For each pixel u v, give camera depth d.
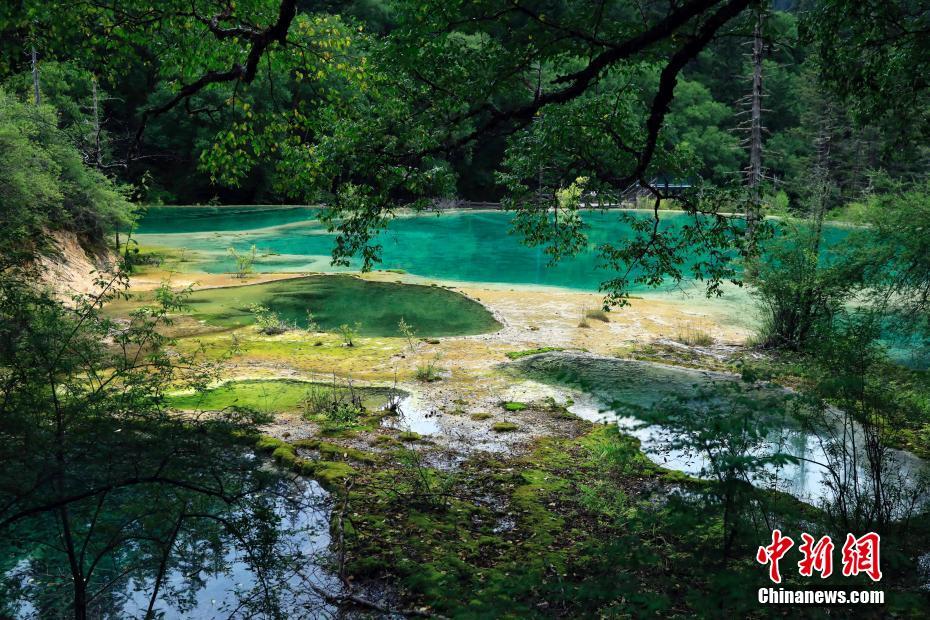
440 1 5.04
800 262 9.00
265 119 6.65
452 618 3.08
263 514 3.74
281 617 3.38
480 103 5.70
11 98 12.58
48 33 5.82
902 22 5.79
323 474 5.12
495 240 23.66
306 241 22.69
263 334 10.02
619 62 5.59
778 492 4.50
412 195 6.35
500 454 5.77
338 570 3.88
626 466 5.26
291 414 6.59
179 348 8.71
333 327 10.64
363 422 6.45
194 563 3.80
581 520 4.53
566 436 6.20
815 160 36.34
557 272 17.36
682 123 45.16
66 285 10.48
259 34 5.41
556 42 5.36
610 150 6.19
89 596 3.48
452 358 8.88
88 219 13.95
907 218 7.77
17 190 9.56
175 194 38.53
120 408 3.46
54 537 3.88
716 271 6.71
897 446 5.65
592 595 2.94
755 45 18.00
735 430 3.50
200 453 3.43
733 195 6.33
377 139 5.75
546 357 8.80
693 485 4.91
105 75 6.40
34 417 3.13
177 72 6.44
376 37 6.38
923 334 7.85
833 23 5.75
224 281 14.20
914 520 4.21
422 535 4.30
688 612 3.09
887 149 6.98
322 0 39.56
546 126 5.77
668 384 7.61
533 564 3.80
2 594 3.43
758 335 9.83
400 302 12.51
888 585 3.15
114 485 2.96
